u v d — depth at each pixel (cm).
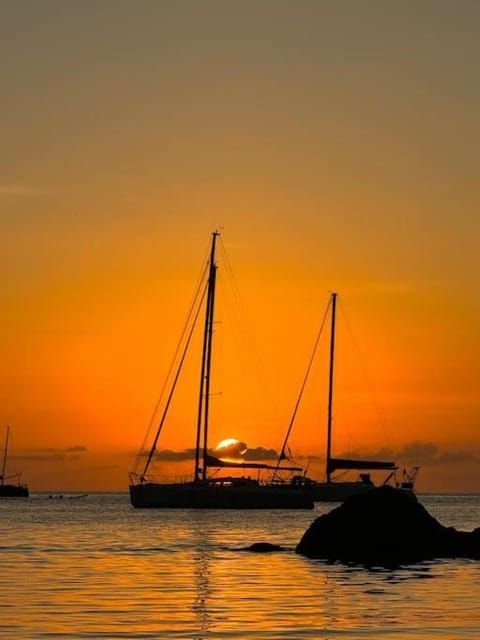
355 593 4612
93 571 5603
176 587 4841
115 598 4456
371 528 6353
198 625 3734
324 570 5566
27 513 14838
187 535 8956
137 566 5891
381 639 3456
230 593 4622
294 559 6250
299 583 4984
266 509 13725
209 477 13938
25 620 3834
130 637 3481
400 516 6406
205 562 6097
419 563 5938
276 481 14562
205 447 13600
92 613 4019
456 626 3719
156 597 4491
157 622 3800
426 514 6481
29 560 6341
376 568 5662
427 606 4219
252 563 6009
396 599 4419
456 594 4572
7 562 6188
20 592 4644
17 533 9319
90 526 10556
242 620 3850
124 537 8681
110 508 17450
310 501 13850
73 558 6488
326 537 6462
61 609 4119
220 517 12344
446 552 6250
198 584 4959
